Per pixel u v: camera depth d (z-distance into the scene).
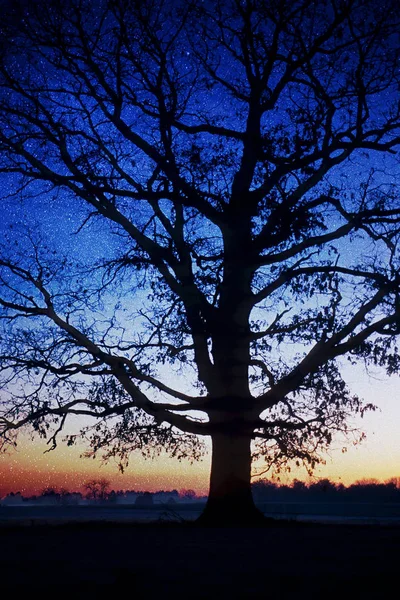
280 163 20.69
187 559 8.42
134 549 9.89
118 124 21.34
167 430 21.77
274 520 20.02
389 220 20.95
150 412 20.91
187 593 6.02
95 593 6.04
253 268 21.36
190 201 20.81
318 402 21.30
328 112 20.64
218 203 21.17
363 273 20.83
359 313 20.86
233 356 20.80
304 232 20.78
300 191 21.20
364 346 20.92
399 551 9.26
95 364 21.47
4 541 11.86
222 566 7.69
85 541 11.59
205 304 20.94
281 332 21.17
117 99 21.23
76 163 21.83
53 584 6.39
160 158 20.97
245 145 21.33
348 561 8.09
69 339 21.75
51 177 21.44
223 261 20.91
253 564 7.87
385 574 6.94
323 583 6.45
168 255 21.41
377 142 21.00
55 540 11.95
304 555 8.80
